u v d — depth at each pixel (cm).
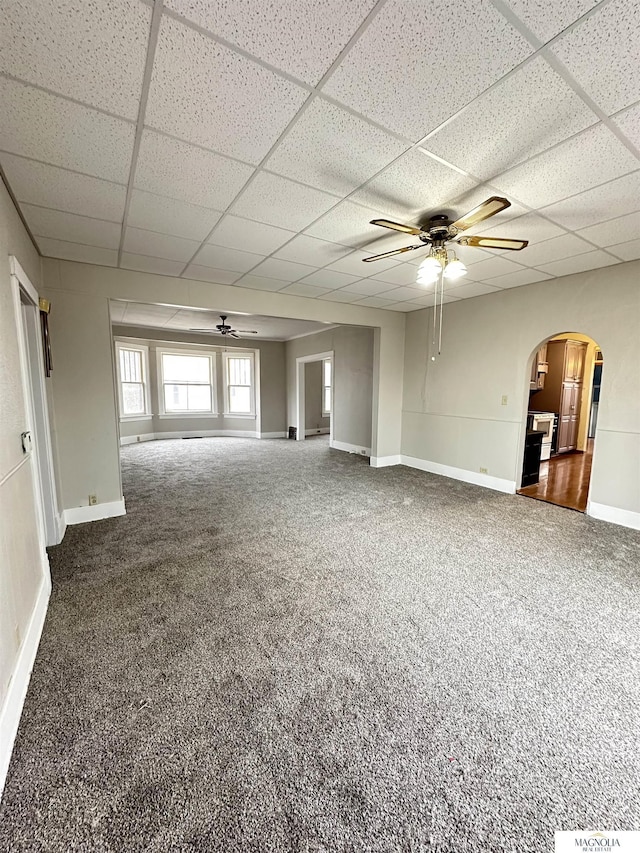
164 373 866
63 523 335
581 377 676
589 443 720
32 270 280
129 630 196
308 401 918
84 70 129
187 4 106
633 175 196
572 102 145
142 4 106
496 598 228
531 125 158
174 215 243
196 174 196
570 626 202
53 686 159
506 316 438
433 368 534
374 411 577
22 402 205
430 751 132
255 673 168
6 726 130
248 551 292
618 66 127
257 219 250
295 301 466
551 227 261
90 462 354
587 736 138
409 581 248
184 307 404
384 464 586
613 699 155
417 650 183
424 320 543
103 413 357
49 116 151
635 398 334
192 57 124
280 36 117
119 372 784
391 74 132
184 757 129
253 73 131
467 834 108
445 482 495
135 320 678
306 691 158
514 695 157
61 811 112
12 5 105
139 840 105
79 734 137
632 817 112
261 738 136
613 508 351
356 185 208
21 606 167
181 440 860
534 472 483
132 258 325
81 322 341
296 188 211
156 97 142
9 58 123
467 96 142
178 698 154
